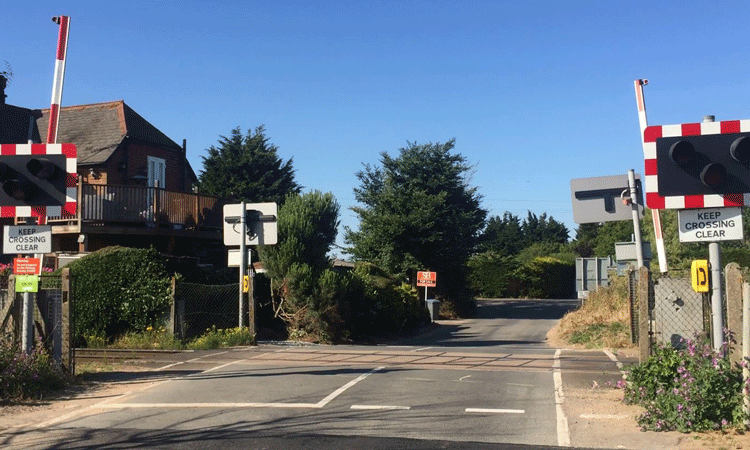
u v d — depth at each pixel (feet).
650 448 24.09
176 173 107.34
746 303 26.07
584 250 267.80
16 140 97.45
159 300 59.16
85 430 26.76
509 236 316.19
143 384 37.24
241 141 164.55
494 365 43.80
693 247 116.37
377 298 88.02
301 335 68.64
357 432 26.43
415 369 42.14
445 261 136.56
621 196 57.00
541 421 28.09
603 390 34.65
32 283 35.47
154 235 79.77
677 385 27.50
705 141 27.84
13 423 27.99
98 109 103.30
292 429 26.86
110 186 75.25
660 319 34.30
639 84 56.75
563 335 73.46
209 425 27.50
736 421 25.84
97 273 59.00
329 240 74.18
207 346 56.18
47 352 37.09
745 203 27.43
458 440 25.26
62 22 51.93
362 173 143.02
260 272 72.13
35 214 35.40
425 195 135.33
